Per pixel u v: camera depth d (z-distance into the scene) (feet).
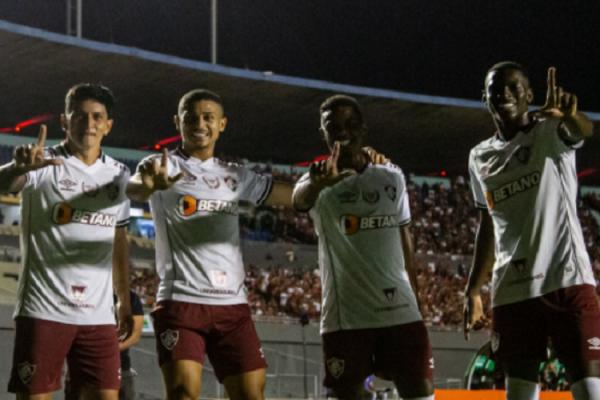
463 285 133.08
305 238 138.41
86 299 26.89
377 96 135.23
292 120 140.56
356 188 27.89
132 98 128.06
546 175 26.20
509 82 26.55
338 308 27.58
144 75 121.70
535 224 26.16
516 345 26.30
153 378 93.66
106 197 27.53
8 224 120.47
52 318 26.35
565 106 24.48
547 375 73.51
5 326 87.45
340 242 27.76
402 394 27.30
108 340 27.20
